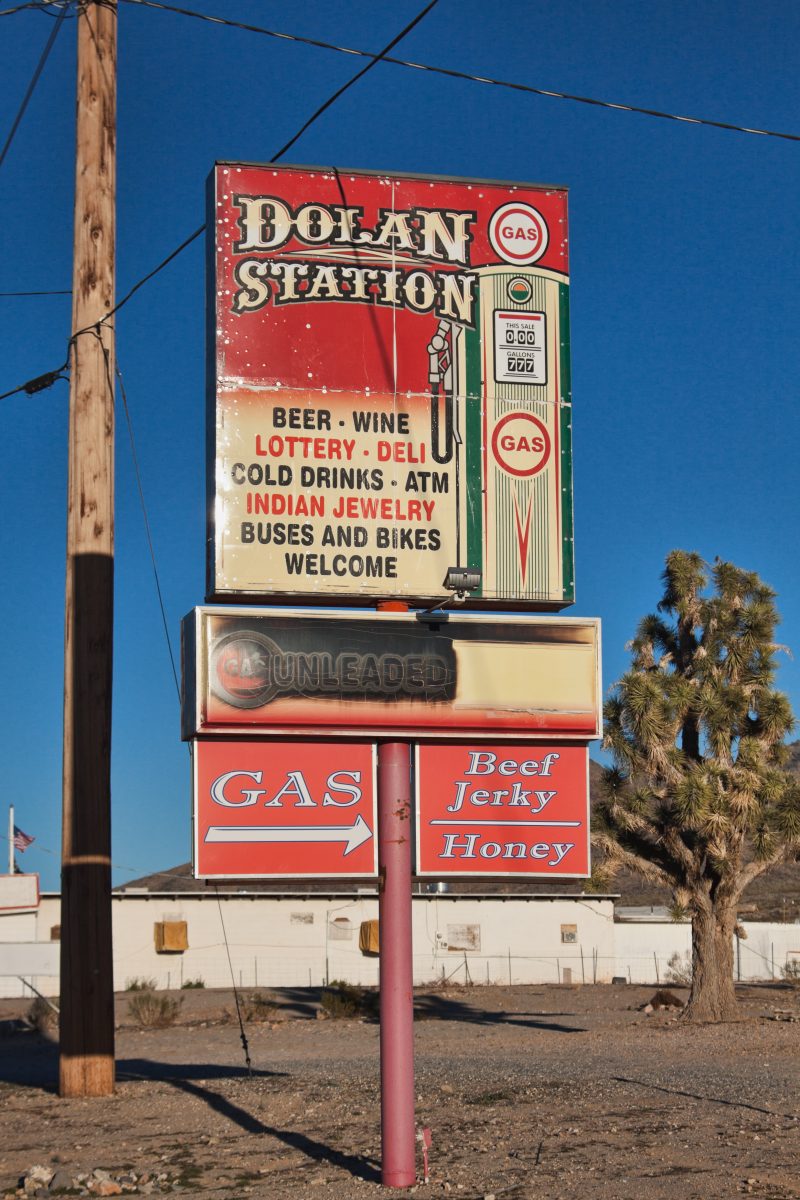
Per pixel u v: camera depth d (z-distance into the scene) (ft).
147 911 154.92
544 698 36.52
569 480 38.45
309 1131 44.11
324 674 35.35
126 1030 104.27
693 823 86.63
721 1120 45.09
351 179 38.34
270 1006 121.49
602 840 89.66
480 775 36.37
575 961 166.30
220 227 37.29
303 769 35.45
